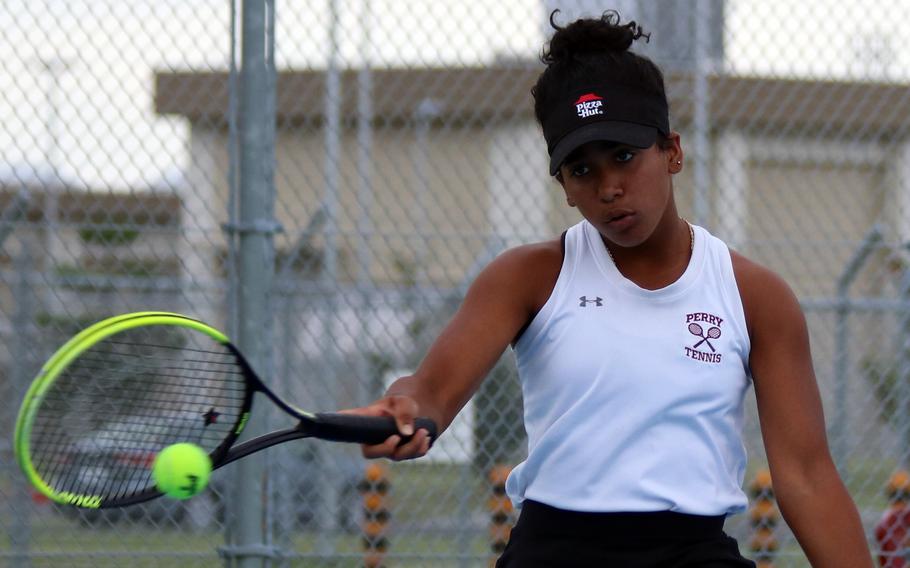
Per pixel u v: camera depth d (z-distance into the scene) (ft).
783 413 28.78
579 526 28.19
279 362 67.21
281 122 75.46
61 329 61.98
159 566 55.83
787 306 29.12
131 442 31.35
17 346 59.67
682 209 73.15
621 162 27.40
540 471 28.91
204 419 29.48
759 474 64.39
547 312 28.84
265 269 51.39
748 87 67.26
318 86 75.20
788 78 65.41
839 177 70.69
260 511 50.93
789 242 62.64
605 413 27.99
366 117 73.77
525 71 67.36
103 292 68.28
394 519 64.49
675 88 66.90
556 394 28.50
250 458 50.78
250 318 50.72
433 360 28.32
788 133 69.77
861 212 70.95
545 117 28.63
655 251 28.81
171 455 26.11
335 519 64.13
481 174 74.79
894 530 59.88
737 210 70.28
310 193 76.02
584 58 28.12
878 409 66.03
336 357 69.77
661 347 27.94
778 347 29.04
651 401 27.81
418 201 75.87
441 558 58.70
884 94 67.10
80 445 31.22
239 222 51.31
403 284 71.56
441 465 64.75
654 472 27.81
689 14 65.31
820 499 28.40
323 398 66.49
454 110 75.00
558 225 73.05
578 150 27.43
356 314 64.75
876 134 68.33
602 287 28.63
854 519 28.50
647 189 27.48
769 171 70.23
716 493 28.30
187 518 58.34
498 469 61.00
